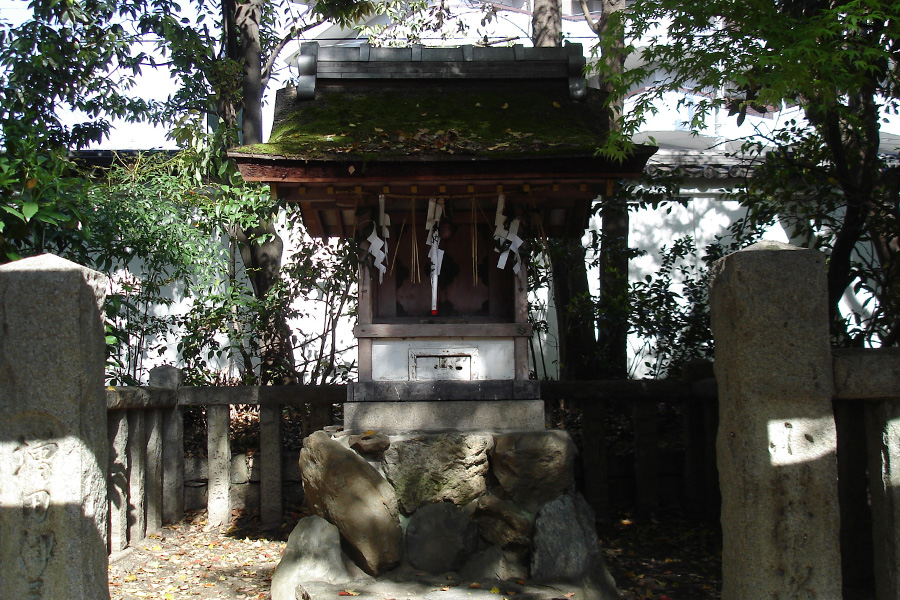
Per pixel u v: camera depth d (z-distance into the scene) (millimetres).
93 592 3406
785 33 4266
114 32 7840
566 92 5344
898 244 6156
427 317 5309
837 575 3309
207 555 5668
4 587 3305
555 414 7945
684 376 6402
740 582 3367
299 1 11016
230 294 7414
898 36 4230
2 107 7480
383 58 5430
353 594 4066
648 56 4852
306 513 6742
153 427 6184
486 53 5477
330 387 6531
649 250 9398
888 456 3385
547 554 4418
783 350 3363
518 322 5016
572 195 4949
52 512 3330
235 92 8094
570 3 13906
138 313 7613
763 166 6801
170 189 7254
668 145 10781
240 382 8203
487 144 4578
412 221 5117
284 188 4809
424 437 4645
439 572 4434
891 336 5801
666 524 6305
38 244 5371
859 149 6266
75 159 8461
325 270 7762
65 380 3359
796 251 3404
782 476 3334
